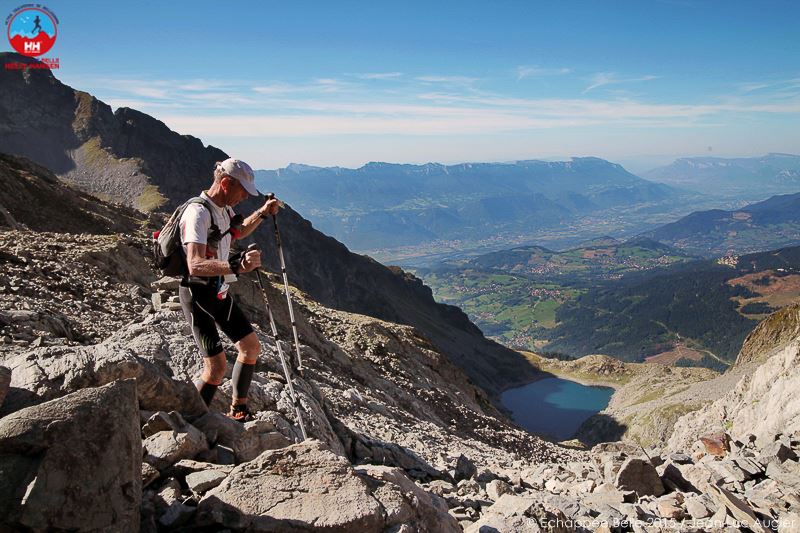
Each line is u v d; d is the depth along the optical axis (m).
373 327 40.03
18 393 5.21
